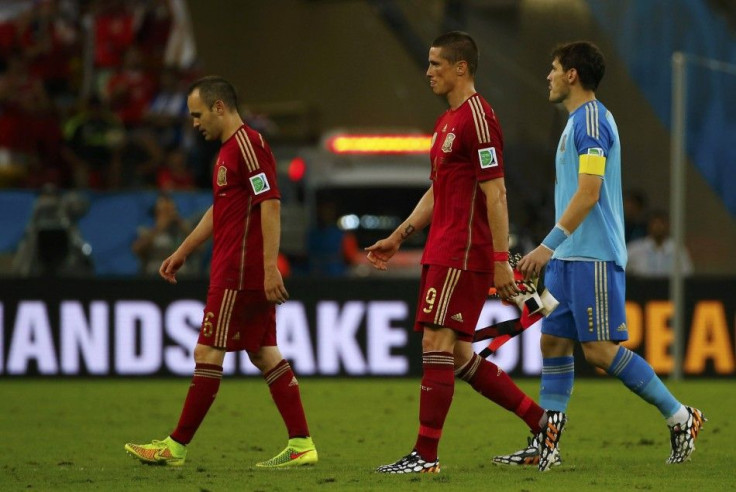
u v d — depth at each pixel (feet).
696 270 182.70
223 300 72.64
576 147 73.26
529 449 76.38
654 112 191.11
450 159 69.05
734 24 193.16
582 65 73.92
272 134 213.46
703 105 183.42
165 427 99.76
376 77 222.28
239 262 72.49
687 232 183.52
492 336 71.46
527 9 203.10
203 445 87.97
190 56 205.77
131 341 139.44
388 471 70.13
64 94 206.28
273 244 71.67
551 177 183.32
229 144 72.54
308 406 114.42
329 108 223.92
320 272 169.48
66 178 185.37
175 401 118.93
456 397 122.42
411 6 220.02
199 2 225.76
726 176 182.19
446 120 69.77
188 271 152.66
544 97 195.52
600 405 115.34
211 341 73.10
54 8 208.44
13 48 207.10
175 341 139.64
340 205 187.01
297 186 189.16
